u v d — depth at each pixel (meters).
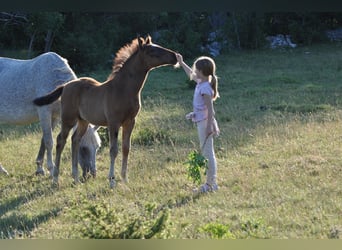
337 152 10.12
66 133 9.12
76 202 7.72
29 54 22.86
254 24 29.16
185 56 26.66
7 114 10.29
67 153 11.32
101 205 6.32
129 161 10.32
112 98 8.52
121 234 5.89
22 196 8.64
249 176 8.84
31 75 9.98
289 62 25.03
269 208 7.27
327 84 19.33
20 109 10.15
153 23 27.53
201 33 28.42
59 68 9.83
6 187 9.30
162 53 8.38
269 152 10.43
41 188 8.97
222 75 21.91
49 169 9.84
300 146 10.57
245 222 6.57
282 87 18.88
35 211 7.82
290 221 6.72
